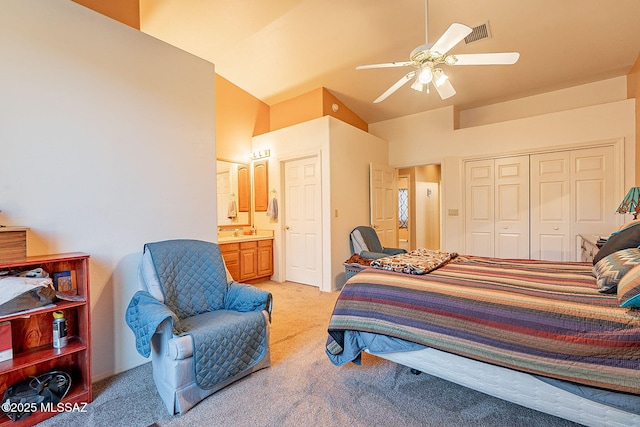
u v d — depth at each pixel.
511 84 3.98
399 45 3.48
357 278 1.97
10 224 1.64
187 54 2.50
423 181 7.63
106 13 2.50
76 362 1.83
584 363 1.17
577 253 3.75
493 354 1.36
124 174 2.11
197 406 1.65
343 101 4.78
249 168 4.96
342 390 1.79
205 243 2.36
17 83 1.66
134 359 2.13
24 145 1.69
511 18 2.87
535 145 4.01
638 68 3.28
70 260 1.70
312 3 2.92
